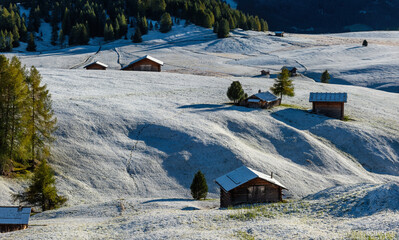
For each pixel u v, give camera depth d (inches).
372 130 2815.0
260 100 3161.9
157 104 2994.6
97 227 1074.7
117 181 1995.6
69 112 2529.5
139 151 2274.9
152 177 2079.2
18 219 1222.3
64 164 2048.5
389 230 765.9
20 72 1977.1
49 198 1637.6
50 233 996.6
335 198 1090.7
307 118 2989.7
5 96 1883.6
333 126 2837.1
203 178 1831.9
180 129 2485.2
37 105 2012.8
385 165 2477.9
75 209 1549.0
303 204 1093.1
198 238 829.2
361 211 938.7
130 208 1472.7
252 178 1572.3
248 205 1405.0
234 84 3216.0
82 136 2314.2
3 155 1839.3
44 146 2081.7
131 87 3590.1
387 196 951.0
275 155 2428.6
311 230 834.2
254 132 2642.7
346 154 2556.6
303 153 2440.9
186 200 1724.9
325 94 3161.9
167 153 2279.8
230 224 970.7
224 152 2271.2
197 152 2285.9
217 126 2628.0
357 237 751.7
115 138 2368.4
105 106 2746.1
